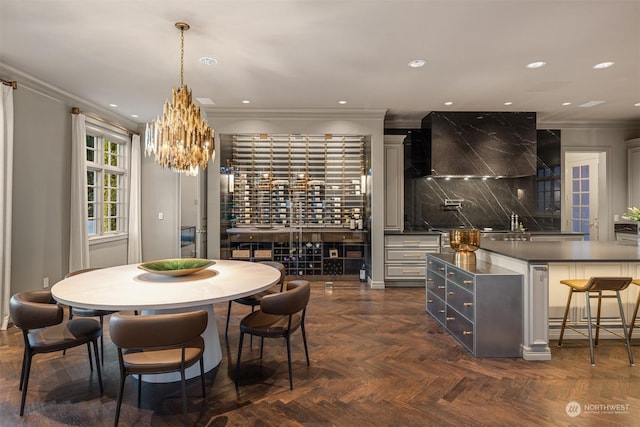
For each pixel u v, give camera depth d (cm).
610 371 255
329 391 229
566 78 383
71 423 195
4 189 329
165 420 198
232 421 197
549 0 236
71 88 407
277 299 226
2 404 212
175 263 287
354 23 265
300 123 507
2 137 322
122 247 549
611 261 272
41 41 292
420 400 218
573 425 193
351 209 540
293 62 337
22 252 364
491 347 279
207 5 240
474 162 522
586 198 639
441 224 594
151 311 252
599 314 305
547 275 275
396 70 358
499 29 275
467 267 313
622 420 197
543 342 275
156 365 184
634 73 368
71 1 234
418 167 593
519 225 577
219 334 332
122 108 492
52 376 248
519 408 209
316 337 324
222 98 453
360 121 510
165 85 399
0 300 329
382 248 514
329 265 546
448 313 336
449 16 256
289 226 536
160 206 590
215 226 504
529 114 525
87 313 280
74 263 428
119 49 307
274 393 227
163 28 271
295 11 248
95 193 500
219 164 506
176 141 264
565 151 589
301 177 533
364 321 368
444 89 418
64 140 422
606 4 241
